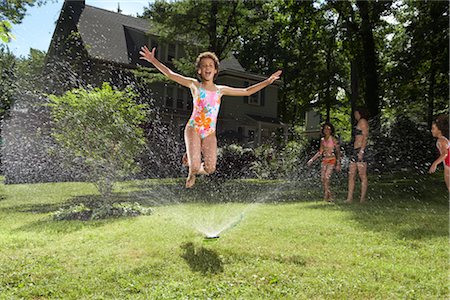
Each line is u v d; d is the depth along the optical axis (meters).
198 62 4.47
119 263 3.67
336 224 5.51
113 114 7.10
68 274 3.38
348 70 31.36
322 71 30.84
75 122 6.98
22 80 15.10
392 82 17.62
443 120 6.58
